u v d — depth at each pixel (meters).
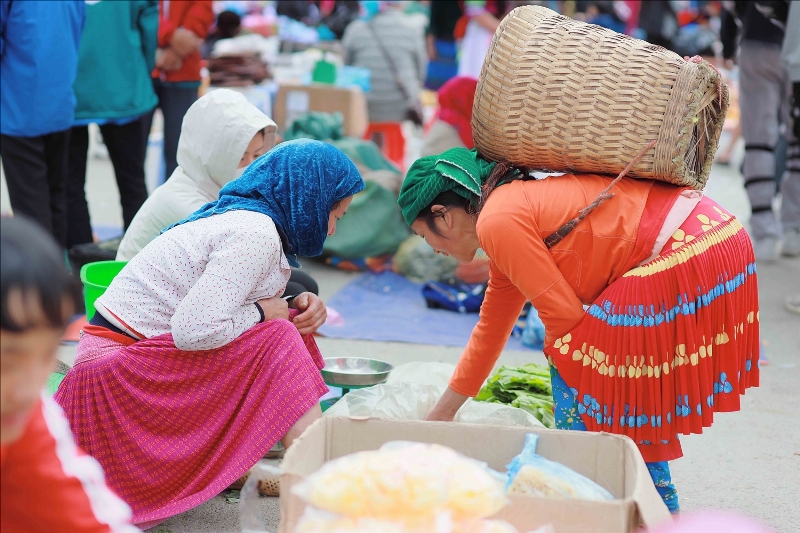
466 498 1.55
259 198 2.83
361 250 6.19
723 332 2.50
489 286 2.80
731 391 2.53
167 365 2.68
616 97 2.44
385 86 8.49
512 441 1.99
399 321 5.26
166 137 6.25
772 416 3.99
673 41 8.93
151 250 2.79
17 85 4.88
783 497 3.20
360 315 5.36
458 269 5.62
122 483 2.72
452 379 2.89
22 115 4.91
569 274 2.52
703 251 2.44
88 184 8.73
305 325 3.01
